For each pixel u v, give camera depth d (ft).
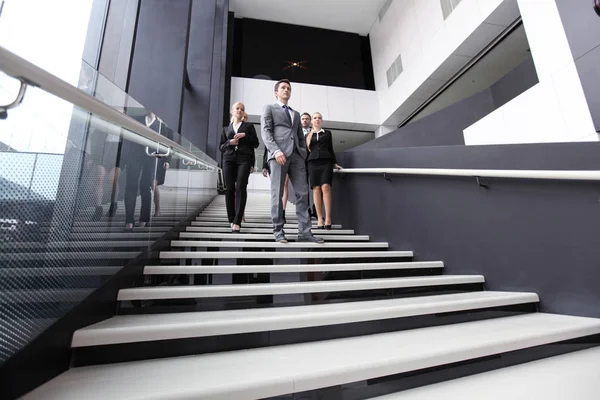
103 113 3.98
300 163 9.02
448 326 4.95
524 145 6.75
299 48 33.60
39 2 6.46
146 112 6.88
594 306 5.42
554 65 12.28
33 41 6.30
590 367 3.93
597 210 5.56
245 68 31.50
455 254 7.77
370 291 5.99
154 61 13.29
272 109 8.57
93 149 4.53
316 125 11.55
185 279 6.11
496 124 15.17
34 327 3.06
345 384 3.21
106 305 4.45
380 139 26.94
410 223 9.06
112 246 4.92
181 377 3.06
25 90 2.87
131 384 2.92
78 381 3.02
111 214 4.96
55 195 3.72
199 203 12.70
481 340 4.09
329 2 31.76
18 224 3.17
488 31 20.31
